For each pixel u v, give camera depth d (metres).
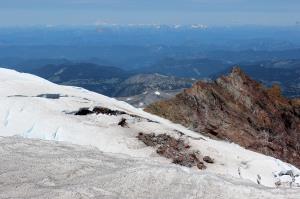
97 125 54.97
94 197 20.98
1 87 65.12
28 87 67.50
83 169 25.89
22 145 31.72
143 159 30.09
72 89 75.62
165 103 82.88
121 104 75.38
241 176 50.12
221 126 79.56
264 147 77.38
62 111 57.62
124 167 26.45
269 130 84.12
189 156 51.38
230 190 22.09
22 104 56.56
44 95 64.69
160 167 24.66
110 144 50.59
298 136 85.75
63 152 30.52
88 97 69.75
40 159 27.70
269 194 21.84
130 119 59.00
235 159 54.47
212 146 56.31
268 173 52.72
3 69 79.38
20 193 21.55
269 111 91.19
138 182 22.94
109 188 22.30
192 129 76.75
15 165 26.41
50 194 21.05
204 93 87.25
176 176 23.59
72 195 20.98
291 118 90.56
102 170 25.81
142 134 54.72
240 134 78.75
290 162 75.94
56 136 51.00
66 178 24.39
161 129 56.94
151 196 21.58
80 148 32.91
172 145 53.03
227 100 89.06
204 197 21.39
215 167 50.53
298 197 21.42
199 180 23.08
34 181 23.59
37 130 51.72
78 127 53.19
